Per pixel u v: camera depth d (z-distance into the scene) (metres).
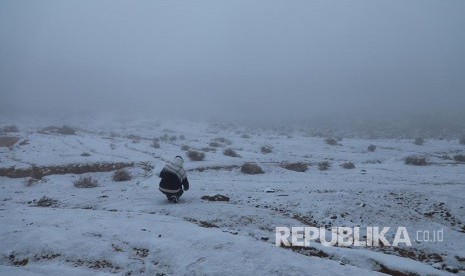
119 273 6.84
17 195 15.90
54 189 17.12
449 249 8.82
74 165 21.66
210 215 10.59
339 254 7.84
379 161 28.02
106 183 19.09
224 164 22.92
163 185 12.39
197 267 6.64
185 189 12.59
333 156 29.47
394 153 31.50
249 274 6.28
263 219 10.23
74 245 7.93
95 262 7.29
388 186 15.33
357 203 11.68
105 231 8.71
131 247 7.76
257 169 21.36
